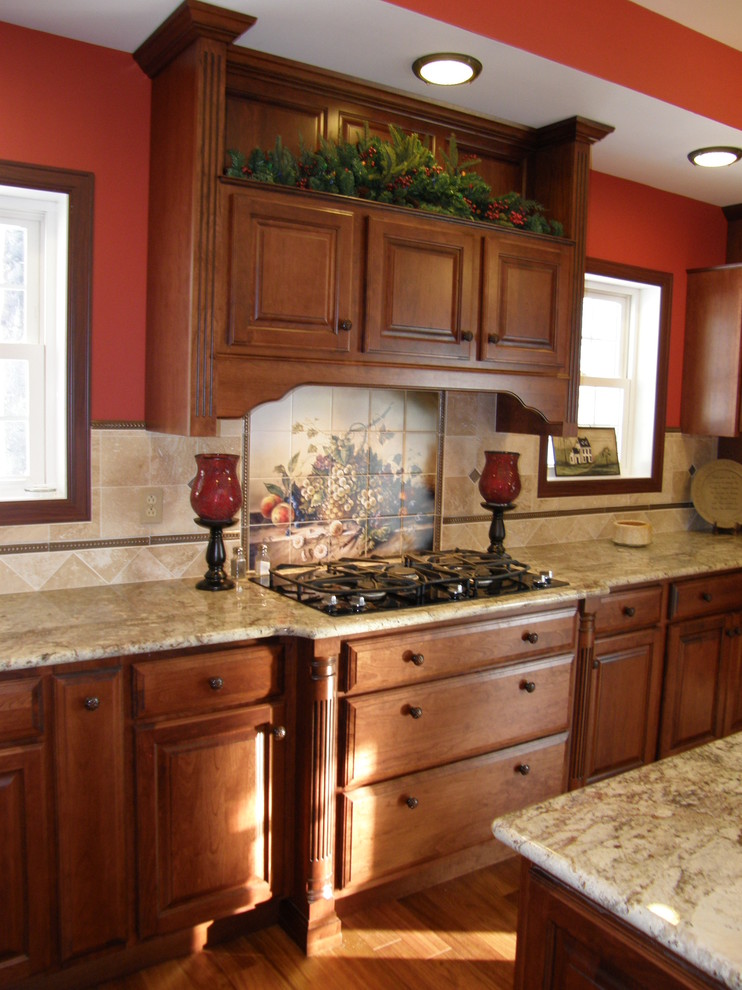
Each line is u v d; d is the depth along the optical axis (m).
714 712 3.49
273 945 2.33
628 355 4.08
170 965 2.23
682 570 3.21
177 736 2.12
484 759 2.62
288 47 2.44
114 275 2.51
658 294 3.99
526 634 2.67
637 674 3.12
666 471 4.14
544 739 2.79
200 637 2.09
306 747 2.28
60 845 1.99
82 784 2.00
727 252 4.24
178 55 2.31
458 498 3.30
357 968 2.24
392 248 2.56
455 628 2.50
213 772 2.18
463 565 2.88
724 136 3.13
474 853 2.73
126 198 2.51
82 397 2.48
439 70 2.55
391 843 2.43
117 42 2.39
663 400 4.05
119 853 2.07
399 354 2.61
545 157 3.13
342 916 2.46
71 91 2.39
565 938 1.15
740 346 3.93
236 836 2.24
